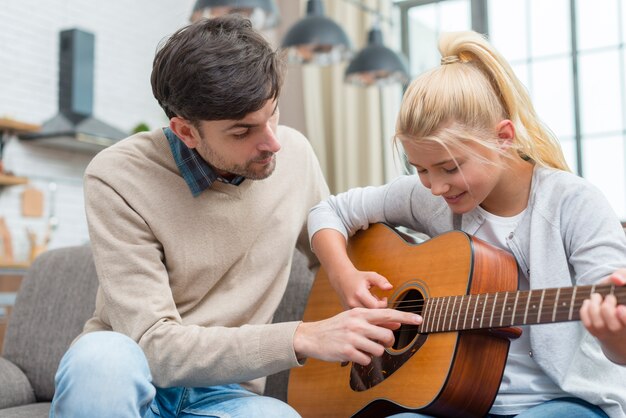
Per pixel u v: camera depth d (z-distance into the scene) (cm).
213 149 148
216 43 142
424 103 133
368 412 147
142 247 152
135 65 634
